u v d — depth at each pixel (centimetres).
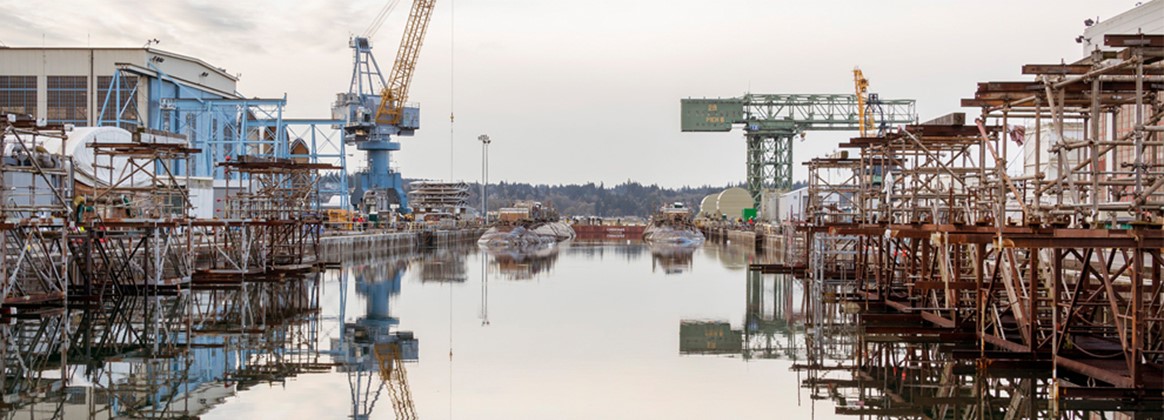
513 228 12744
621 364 3028
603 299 5044
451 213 15300
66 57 9006
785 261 7688
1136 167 2180
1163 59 2166
